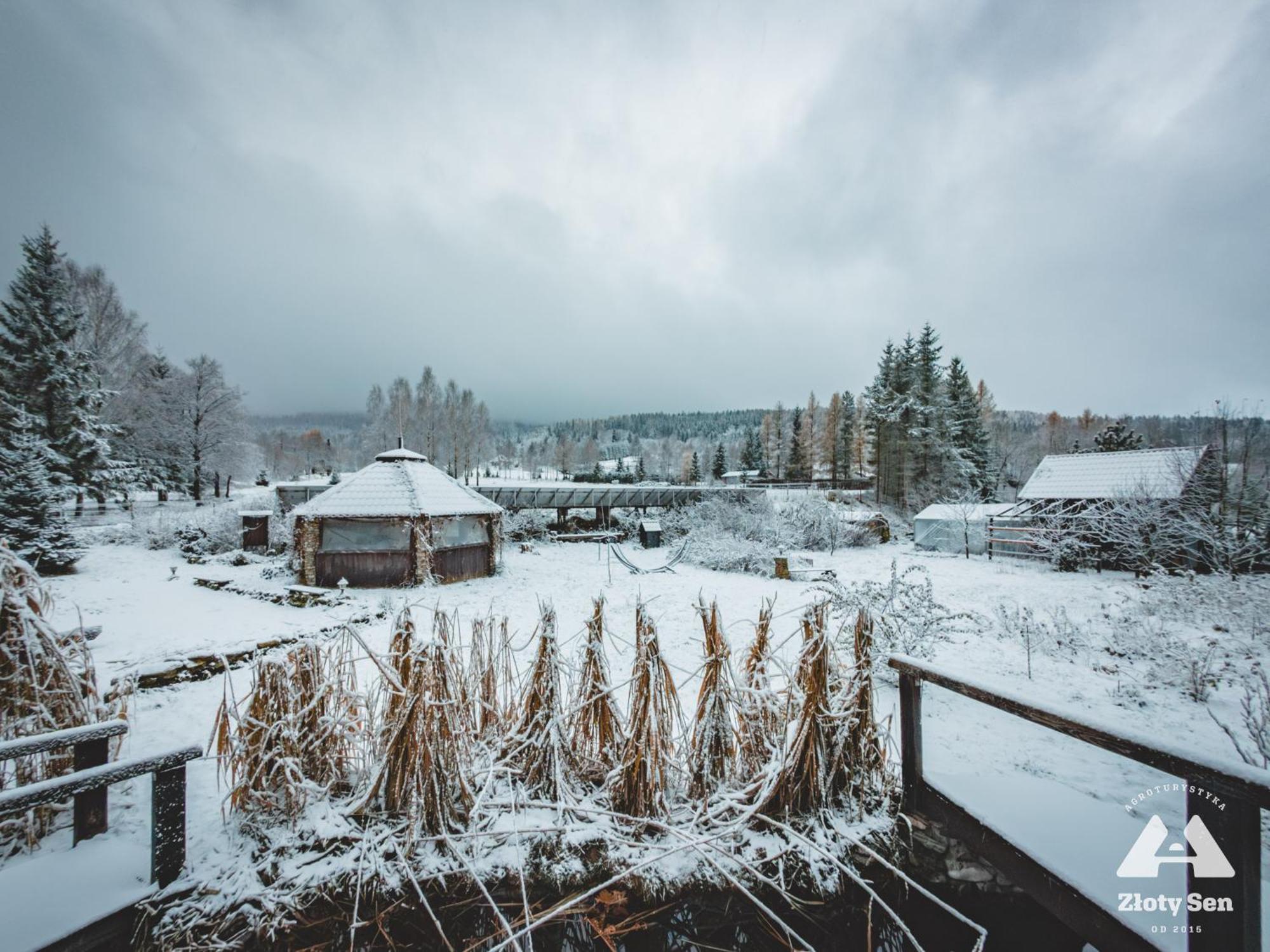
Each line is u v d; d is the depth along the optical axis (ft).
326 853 8.68
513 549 65.00
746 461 211.00
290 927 7.77
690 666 22.27
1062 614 30.99
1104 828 8.69
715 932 8.46
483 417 203.62
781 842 9.07
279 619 29.43
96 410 79.15
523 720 10.76
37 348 73.31
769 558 50.57
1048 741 15.39
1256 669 14.33
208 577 41.52
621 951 8.28
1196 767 5.69
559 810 9.60
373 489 42.42
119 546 58.75
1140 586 39.37
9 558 9.94
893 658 10.30
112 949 7.39
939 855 9.40
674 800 10.16
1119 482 56.44
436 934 8.05
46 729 9.58
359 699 10.50
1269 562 37.37
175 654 21.18
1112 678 20.92
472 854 8.77
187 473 95.61
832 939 8.54
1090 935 7.16
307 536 39.55
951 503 72.84
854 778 9.93
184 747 8.32
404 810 9.21
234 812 9.55
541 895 8.48
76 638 10.89
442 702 9.25
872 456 120.98
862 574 50.24
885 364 117.39
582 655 11.06
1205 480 52.06
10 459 44.50
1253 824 5.41
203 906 7.79
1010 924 8.72
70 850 8.71
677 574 49.32
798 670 10.26
